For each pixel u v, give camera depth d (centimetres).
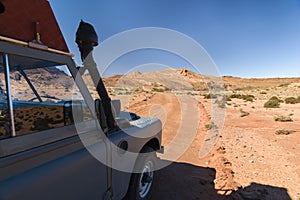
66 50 171
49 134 156
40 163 139
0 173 117
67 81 175
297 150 556
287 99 1948
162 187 357
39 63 162
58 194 142
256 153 542
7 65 137
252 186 363
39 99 171
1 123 141
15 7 137
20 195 116
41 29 151
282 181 382
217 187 361
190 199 323
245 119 1068
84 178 167
